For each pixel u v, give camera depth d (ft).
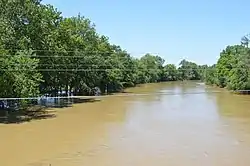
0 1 130.31
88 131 96.84
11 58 123.54
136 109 149.79
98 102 181.16
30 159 68.39
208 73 400.88
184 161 66.69
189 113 135.95
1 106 136.67
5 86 120.57
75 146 78.89
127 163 65.46
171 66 512.63
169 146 78.69
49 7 174.29
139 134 92.58
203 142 82.79
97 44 241.55
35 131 96.99
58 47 172.14
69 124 108.68
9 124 108.47
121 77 281.74
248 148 76.74
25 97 124.67
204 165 64.23
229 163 65.51
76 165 64.28
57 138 87.56
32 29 141.69
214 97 212.64
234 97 210.38
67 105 165.58
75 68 193.16
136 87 340.18
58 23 179.63
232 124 108.47
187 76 539.29
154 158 68.74
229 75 269.85
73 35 197.16
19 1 134.41
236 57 263.70
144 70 422.00
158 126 104.99
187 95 230.68
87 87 207.31
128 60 328.70
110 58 253.03
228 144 80.74
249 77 227.81
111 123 110.83
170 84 410.52
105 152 73.41
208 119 119.24
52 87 183.11
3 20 128.77
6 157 69.87
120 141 84.02
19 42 134.41
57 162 66.23
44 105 164.25
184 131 96.78
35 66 131.03
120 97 213.46
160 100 194.18
